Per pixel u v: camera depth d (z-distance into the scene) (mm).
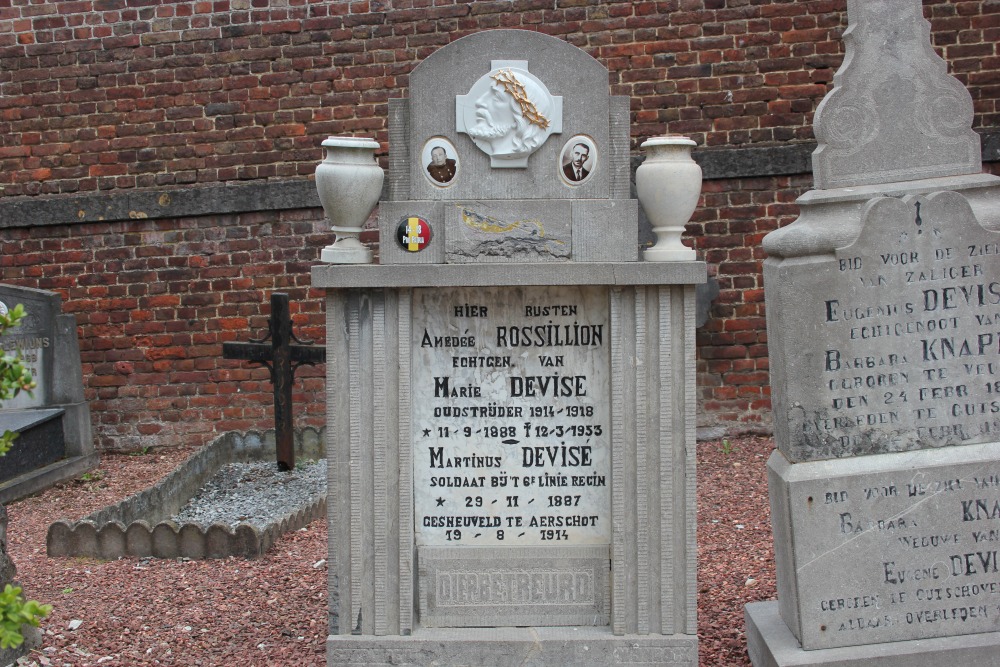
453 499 4012
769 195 7848
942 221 3781
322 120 8172
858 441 3820
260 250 8305
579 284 3824
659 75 7867
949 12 7609
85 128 8359
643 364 3859
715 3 7793
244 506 6832
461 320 3957
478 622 4020
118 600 4895
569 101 3883
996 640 3801
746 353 7977
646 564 3920
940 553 3828
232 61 8195
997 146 7512
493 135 3859
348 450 3916
